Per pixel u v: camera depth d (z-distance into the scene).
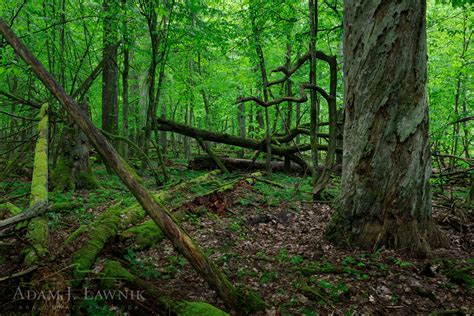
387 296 3.22
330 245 4.64
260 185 9.29
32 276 2.84
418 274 3.63
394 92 4.23
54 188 7.50
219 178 10.37
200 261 2.60
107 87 11.56
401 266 3.79
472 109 12.71
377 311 2.99
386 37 4.21
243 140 12.47
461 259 4.03
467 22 11.54
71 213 5.68
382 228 4.32
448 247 4.46
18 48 2.43
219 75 15.84
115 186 8.37
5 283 2.76
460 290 3.30
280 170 12.97
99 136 2.48
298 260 4.11
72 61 10.55
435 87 11.80
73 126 7.95
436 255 4.12
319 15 11.20
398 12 4.13
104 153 2.47
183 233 2.55
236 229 5.53
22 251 3.34
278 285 3.54
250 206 6.99
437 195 7.88
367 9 4.34
